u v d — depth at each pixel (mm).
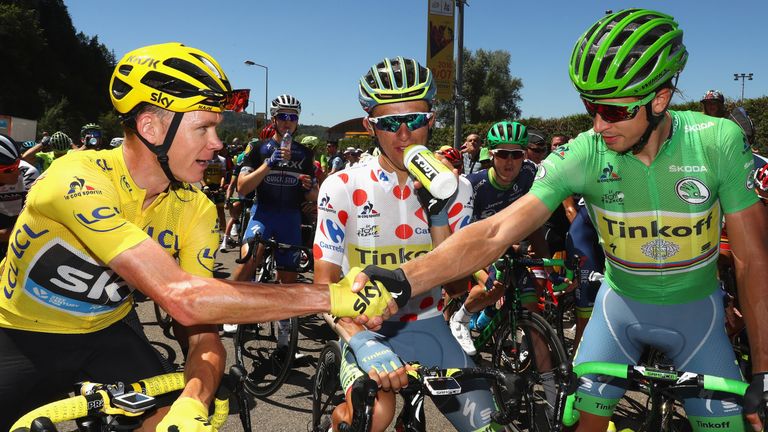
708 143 1552
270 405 3131
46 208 1236
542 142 4785
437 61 10727
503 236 1547
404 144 1659
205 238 1530
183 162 1302
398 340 1795
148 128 1278
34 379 1452
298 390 3330
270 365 3539
